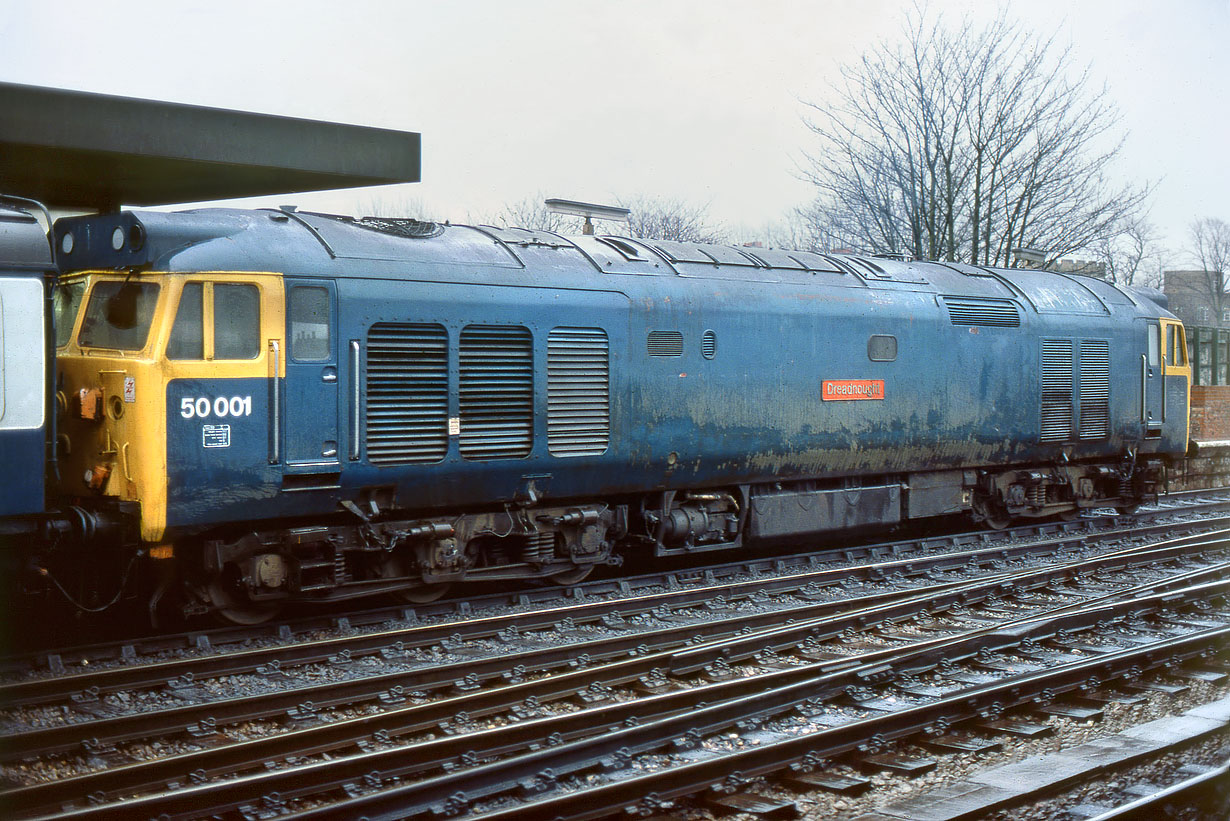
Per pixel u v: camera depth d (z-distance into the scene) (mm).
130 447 8688
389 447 9828
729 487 12906
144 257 8773
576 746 6168
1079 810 5812
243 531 9445
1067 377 16062
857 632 9875
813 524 13508
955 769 6570
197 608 9320
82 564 9156
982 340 14961
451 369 10172
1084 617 9883
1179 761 6645
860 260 14562
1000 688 7531
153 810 5316
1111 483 17375
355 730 6711
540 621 9938
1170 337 17812
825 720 7273
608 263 11656
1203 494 21234
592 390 11172
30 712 7191
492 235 11242
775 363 12695
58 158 10109
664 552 12188
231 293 9039
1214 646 9297
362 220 10391
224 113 10328
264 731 7066
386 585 10062
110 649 8516
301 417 9344
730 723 6926
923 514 14828
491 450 10438
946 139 25953
